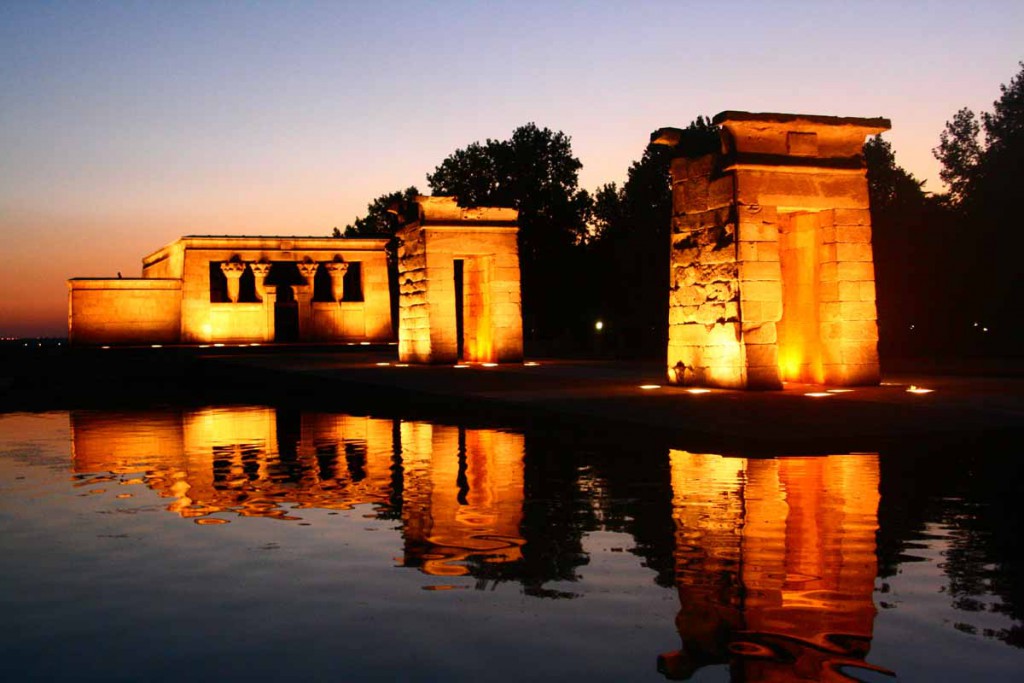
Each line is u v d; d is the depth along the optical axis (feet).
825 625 19.39
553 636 18.84
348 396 84.02
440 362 118.52
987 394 66.23
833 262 75.77
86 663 17.67
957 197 161.79
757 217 72.33
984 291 145.07
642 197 183.11
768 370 71.77
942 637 18.60
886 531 27.86
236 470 42.01
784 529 28.19
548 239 197.26
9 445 52.75
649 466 40.63
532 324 214.90
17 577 23.68
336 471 41.11
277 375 110.22
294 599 21.49
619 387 77.00
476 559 25.03
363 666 17.30
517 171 199.52
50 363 142.00
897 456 42.50
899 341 152.66
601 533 27.96
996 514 30.19
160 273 203.72
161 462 45.01
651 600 21.18
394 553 25.79
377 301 183.01
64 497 35.53
